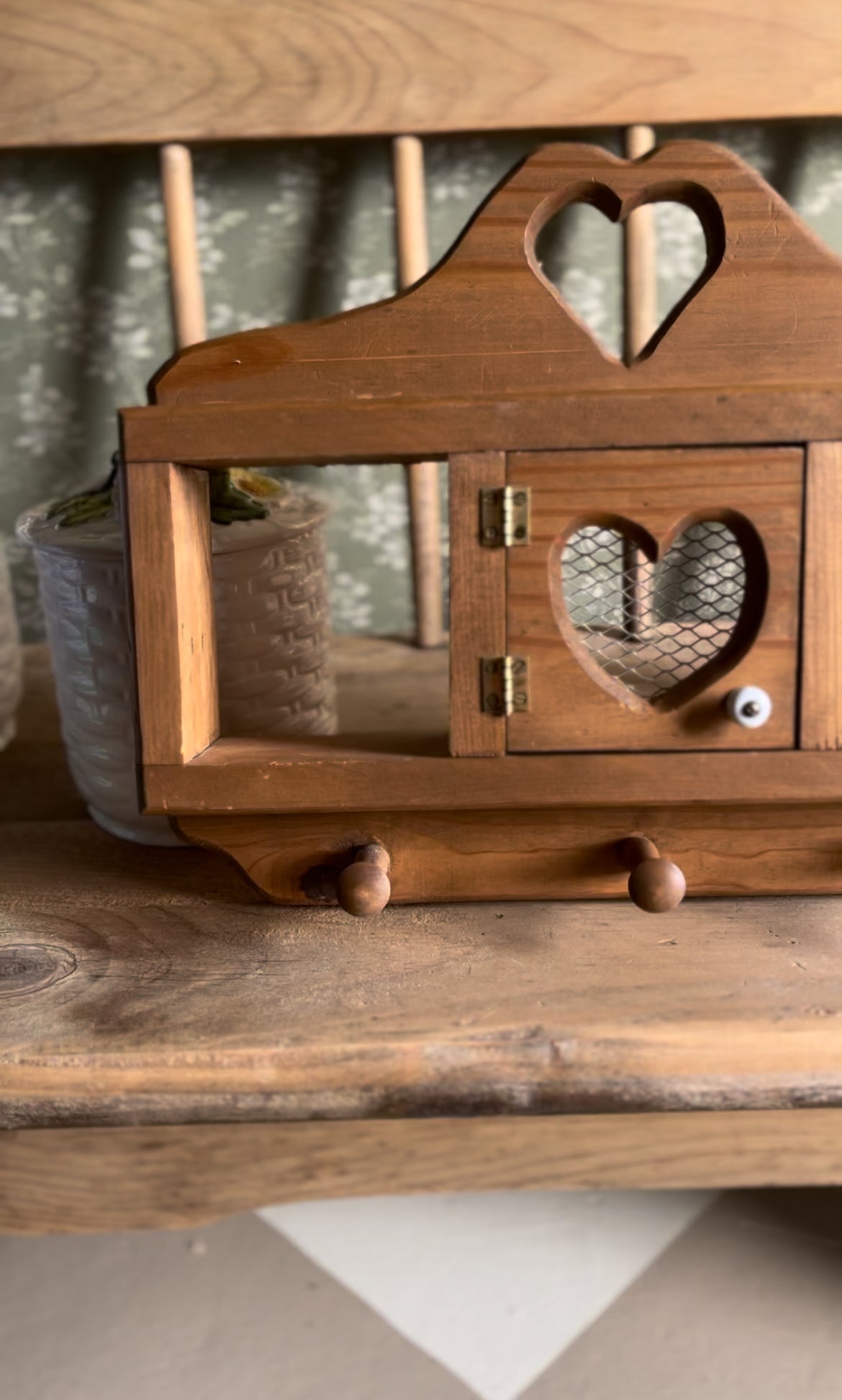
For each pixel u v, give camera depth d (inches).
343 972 34.7
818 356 33.7
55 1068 32.6
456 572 33.9
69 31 43.9
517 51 44.2
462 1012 33.5
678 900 33.3
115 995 34.3
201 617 35.4
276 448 33.5
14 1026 33.4
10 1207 39.8
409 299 33.7
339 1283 44.2
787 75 44.1
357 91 44.4
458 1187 40.0
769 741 34.3
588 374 33.8
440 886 36.0
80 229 46.9
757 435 33.2
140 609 34.0
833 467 33.3
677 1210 46.1
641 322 45.9
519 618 34.0
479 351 33.8
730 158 33.5
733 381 33.8
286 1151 39.6
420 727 42.8
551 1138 39.6
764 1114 39.3
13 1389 41.4
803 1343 41.8
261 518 37.2
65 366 47.9
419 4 43.9
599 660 39.5
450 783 34.5
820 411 33.1
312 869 35.4
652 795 34.4
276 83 44.4
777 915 36.1
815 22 43.8
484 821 35.4
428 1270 44.4
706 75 44.1
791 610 33.8
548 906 36.6
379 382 33.9
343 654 49.4
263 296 47.7
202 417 33.4
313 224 47.2
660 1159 39.7
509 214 33.6
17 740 45.9
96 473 48.7
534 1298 43.4
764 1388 40.8
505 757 34.4
